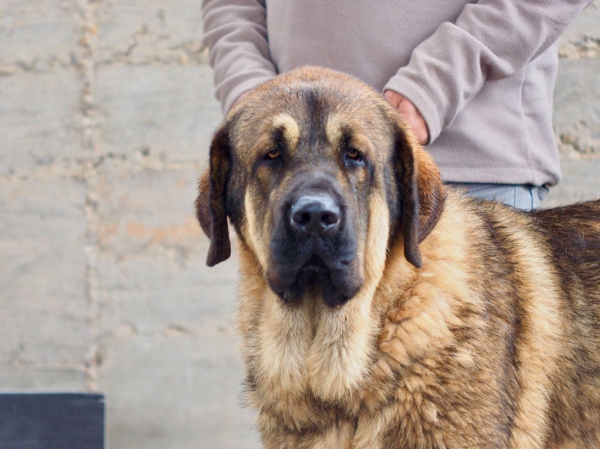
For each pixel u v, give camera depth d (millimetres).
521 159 3932
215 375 6727
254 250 3537
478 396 3168
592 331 3562
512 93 3955
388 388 3254
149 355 6734
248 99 3617
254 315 3617
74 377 6723
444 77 3664
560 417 3498
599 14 6500
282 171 3354
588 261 3709
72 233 6734
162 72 6738
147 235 6746
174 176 6750
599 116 6551
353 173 3336
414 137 3545
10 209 6738
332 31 3969
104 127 6754
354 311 3342
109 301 6738
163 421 6723
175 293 6730
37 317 6734
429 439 3184
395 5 3906
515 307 3453
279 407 3480
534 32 3727
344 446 3355
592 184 6582
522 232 3748
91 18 6742
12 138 6750
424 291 3318
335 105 3375
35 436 4359
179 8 6719
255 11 4504
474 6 3777
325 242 3176
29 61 6742
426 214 3443
